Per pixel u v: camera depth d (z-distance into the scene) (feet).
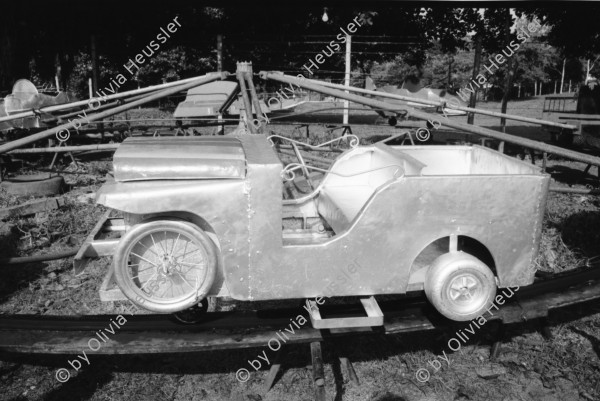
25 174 28.58
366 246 9.75
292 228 12.98
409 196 9.66
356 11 50.47
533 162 31.65
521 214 10.10
